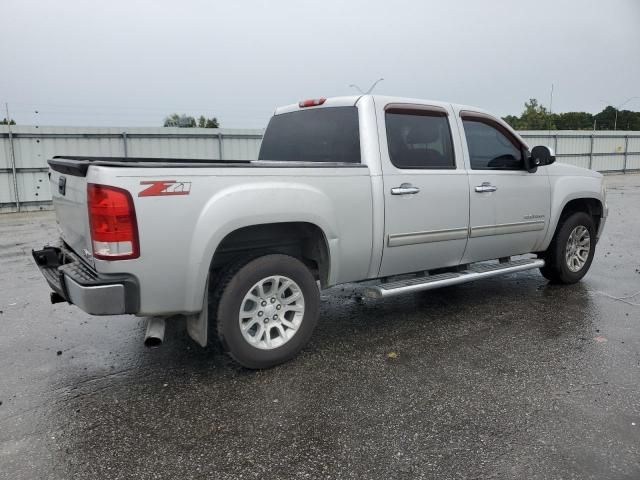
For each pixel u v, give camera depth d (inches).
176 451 108.7
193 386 138.9
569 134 1143.6
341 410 125.1
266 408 126.4
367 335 176.6
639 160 1262.3
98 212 118.1
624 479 98.2
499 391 134.0
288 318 154.2
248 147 765.3
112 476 100.6
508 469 101.7
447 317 194.9
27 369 150.6
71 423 120.3
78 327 186.5
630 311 199.3
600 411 123.4
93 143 668.1
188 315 140.6
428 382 139.7
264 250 151.5
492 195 193.6
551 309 202.4
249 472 101.6
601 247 335.3
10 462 105.0
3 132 617.6
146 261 122.6
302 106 188.7
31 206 644.7
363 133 163.5
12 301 220.5
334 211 152.0
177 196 124.9
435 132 180.2
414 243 172.6
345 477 99.7
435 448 109.0
